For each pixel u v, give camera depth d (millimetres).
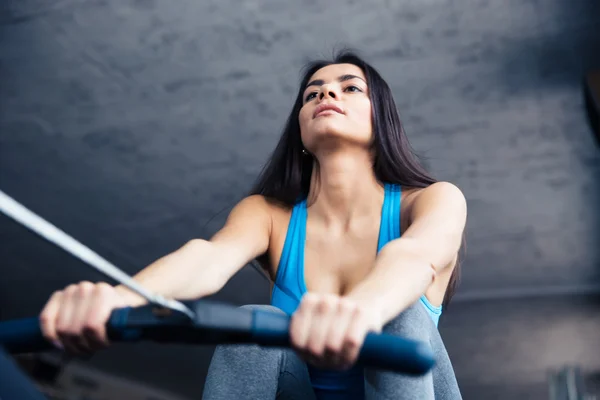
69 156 5535
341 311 708
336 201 1318
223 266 1158
